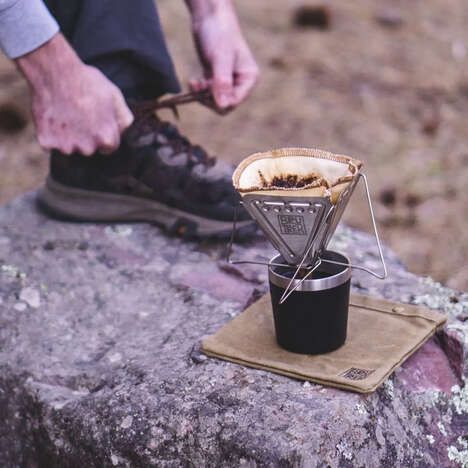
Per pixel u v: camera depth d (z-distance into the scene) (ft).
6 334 5.44
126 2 5.84
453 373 5.05
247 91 6.01
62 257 5.91
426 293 5.44
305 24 13.35
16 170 9.56
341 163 4.76
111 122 5.51
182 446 4.75
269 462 4.55
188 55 11.76
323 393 4.74
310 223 4.61
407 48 12.76
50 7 5.86
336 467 4.57
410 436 4.83
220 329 5.13
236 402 4.75
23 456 5.24
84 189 6.13
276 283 4.81
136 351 5.26
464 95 11.36
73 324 5.52
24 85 10.94
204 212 5.91
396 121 10.63
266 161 4.81
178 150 5.98
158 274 5.79
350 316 5.16
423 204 8.91
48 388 5.18
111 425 4.90
